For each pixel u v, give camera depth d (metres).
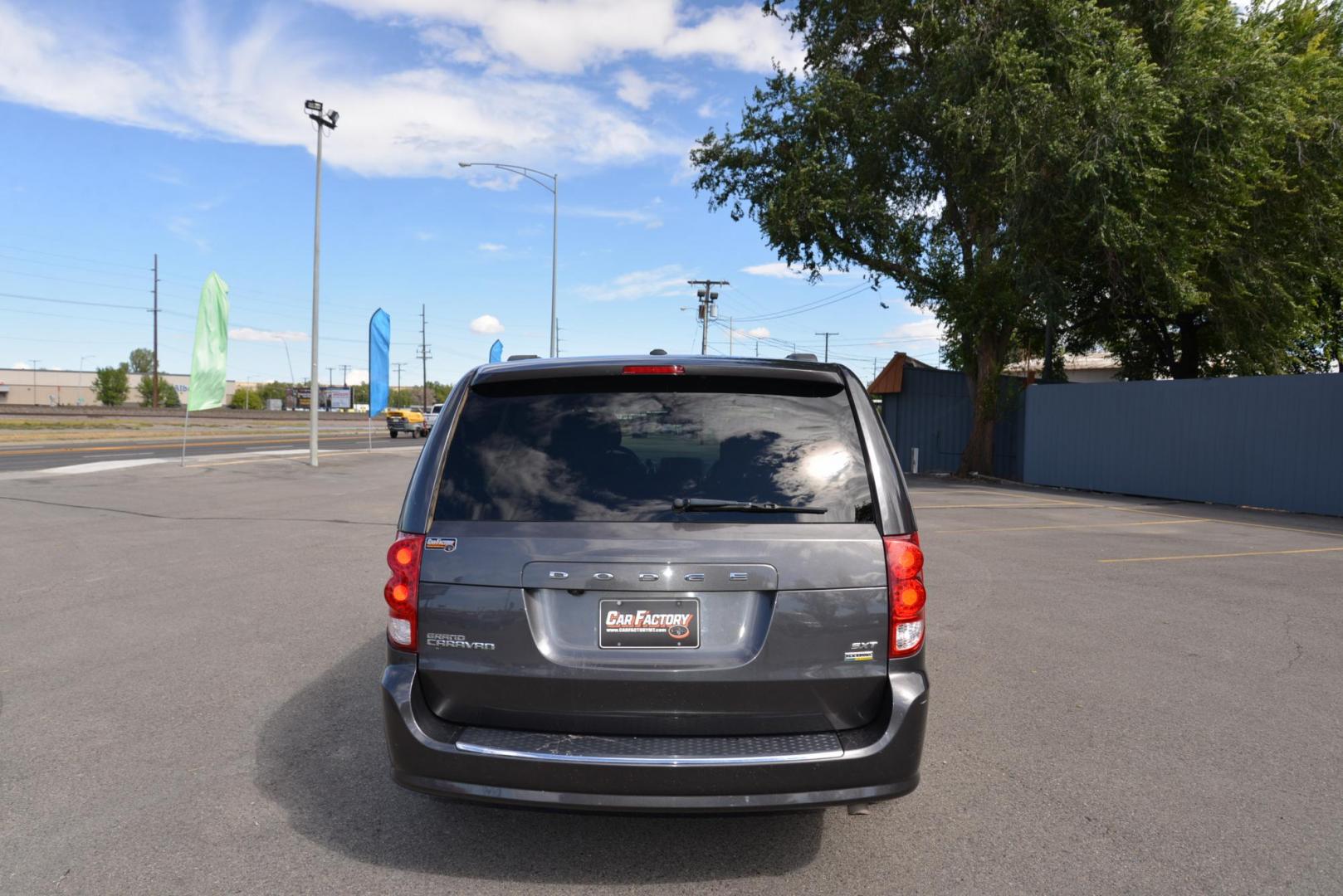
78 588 7.69
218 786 3.64
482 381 3.08
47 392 134.75
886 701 2.77
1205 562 9.78
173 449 29.77
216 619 6.59
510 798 2.66
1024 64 21.12
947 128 21.59
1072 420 21.83
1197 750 4.14
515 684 2.75
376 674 5.21
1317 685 5.17
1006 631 6.46
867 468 2.92
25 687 4.97
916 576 2.82
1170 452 19.19
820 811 3.48
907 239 24.67
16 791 3.59
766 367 3.01
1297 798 3.61
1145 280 22.47
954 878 2.96
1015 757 4.05
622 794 2.62
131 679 5.11
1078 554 10.29
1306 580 8.66
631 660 2.72
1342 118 22.22
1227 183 21.12
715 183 26.17
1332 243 23.14
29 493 15.24
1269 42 21.25
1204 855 3.12
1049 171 21.69
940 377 31.03
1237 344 25.03
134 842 3.16
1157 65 21.36
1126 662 5.64
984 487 22.62
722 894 2.84
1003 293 23.94
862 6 24.48
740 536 2.76
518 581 2.75
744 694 2.72
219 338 22.52
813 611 2.75
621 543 2.74
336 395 92.06
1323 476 16.08
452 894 2.82
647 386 3.02
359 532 11.28
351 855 3.08
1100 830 3.32
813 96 23.84
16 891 2.81
